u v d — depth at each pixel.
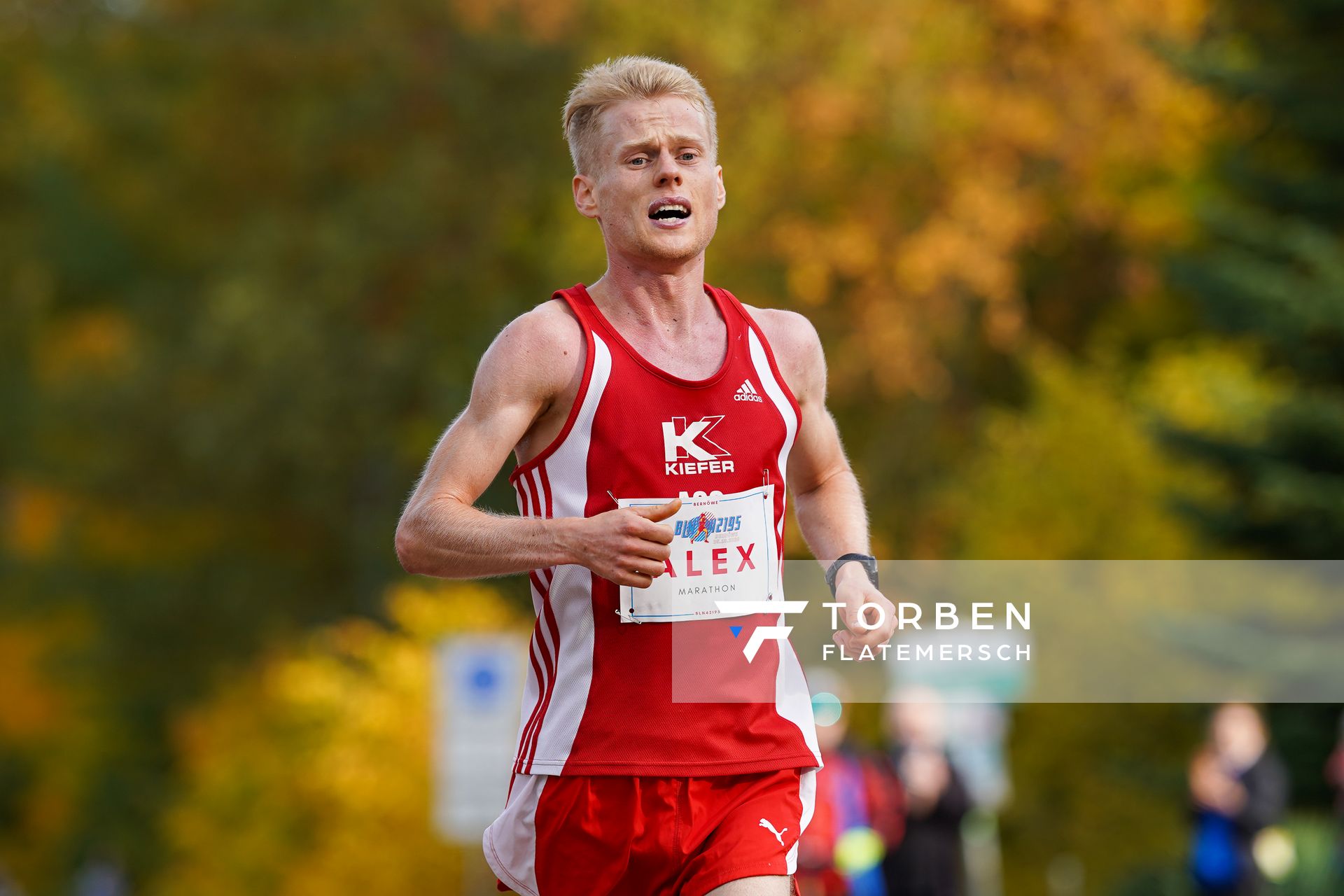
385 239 91.19
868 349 79.88
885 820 32.66
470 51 91.88
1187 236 80.81
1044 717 59.06
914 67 81.19
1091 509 62.56
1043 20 81.62
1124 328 88.31
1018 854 59.38
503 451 12.71
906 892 32.84
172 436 96.69
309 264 93.69
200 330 94.88
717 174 13.31
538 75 91.31
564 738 12.92
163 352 99.50
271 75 97.81
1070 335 91.44
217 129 100.75
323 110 95.50
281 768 60.44
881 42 79.69
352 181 96.81
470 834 42.44
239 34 96.69
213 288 97.88
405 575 91.56
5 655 110.94
